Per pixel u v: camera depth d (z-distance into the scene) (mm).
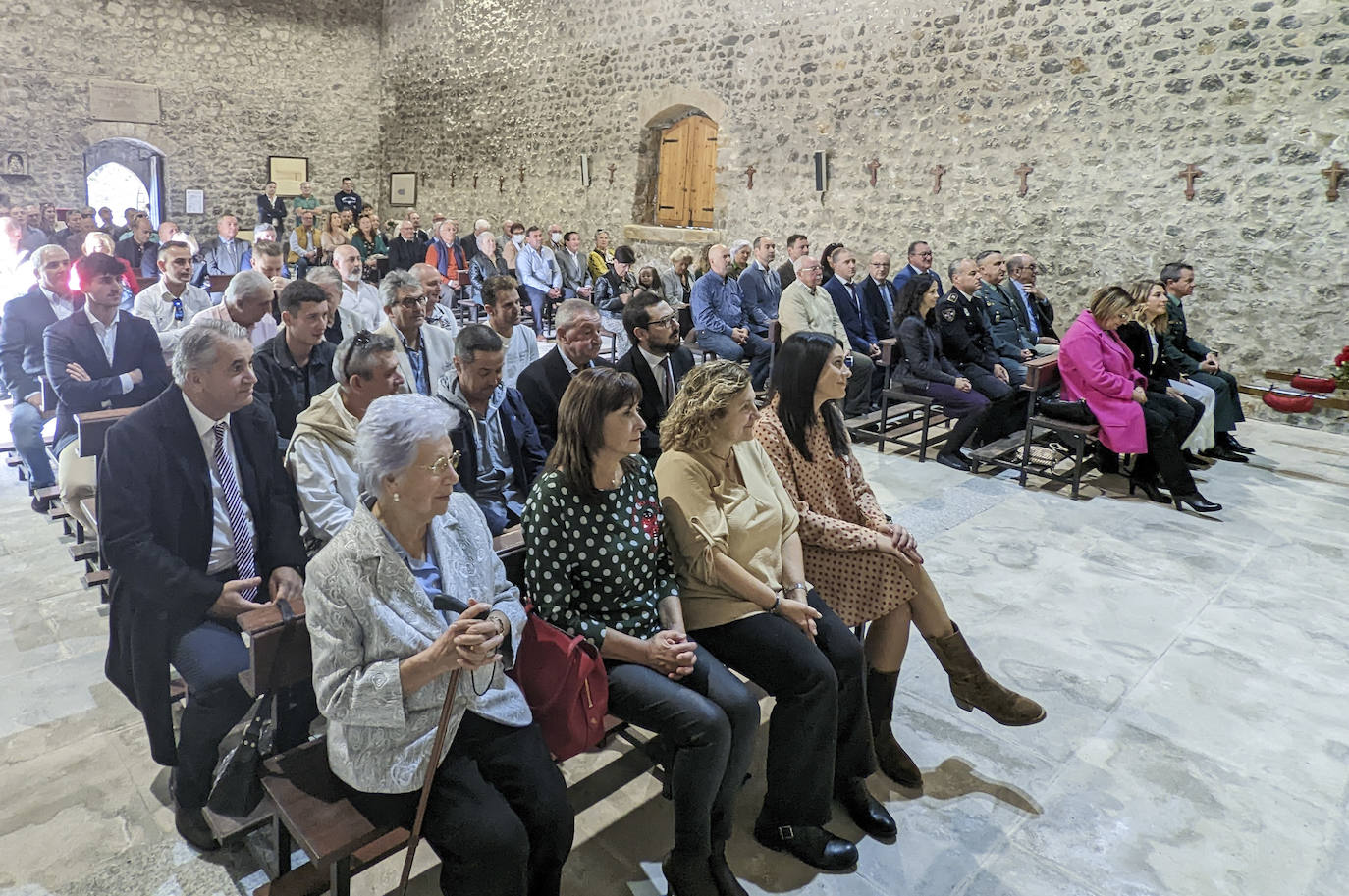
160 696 1957
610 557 1896
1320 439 5984
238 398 2008
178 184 12469
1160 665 2924
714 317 6305
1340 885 1970
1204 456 5434
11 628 2889
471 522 1771
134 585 1897
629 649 1865
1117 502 4590
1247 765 2406
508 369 3844
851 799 2113
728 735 1767
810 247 8844
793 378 2320
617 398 1823
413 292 3250
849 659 2076
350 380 2273
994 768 2357
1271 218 6188
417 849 1978
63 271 3994
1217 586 3570
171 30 12031
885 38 7980
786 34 8688
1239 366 6488
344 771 1572
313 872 1784
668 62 9789
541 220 11688
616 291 9562
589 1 10461
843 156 8453
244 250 9094
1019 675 2828
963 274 5160
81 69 11469
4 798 2070
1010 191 7398
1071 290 7176
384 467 1519
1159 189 6645
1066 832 2115
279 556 2143
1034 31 7082
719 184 9523
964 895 1904
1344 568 3783
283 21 12828
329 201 13766
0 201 11172
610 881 1905
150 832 1986
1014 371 5332
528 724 1744
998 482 4867
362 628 1549
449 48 12492
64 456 3156
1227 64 6219
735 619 2039
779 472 2348
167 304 4527
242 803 1763
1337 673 2908
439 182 13102
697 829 1765
